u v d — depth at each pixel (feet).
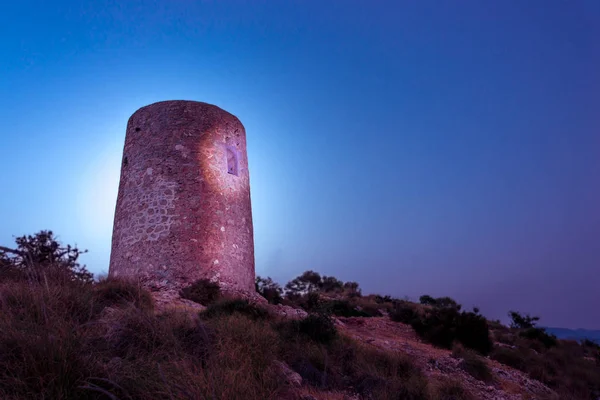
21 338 18.48
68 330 20.06
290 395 22.58
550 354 70.64
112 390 16.72
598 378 58.65
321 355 30.58
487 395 36.81
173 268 53.93
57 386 16.63
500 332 97.40
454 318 65.51
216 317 32.37
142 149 60.59
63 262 35.14
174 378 18.17
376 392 26.94
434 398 28.66
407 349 49.57
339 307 85.97
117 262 57.93
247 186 66.03
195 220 56.59
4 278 29.43
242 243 61.16
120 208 60.64
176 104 62.23
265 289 74.90
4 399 15.62
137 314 24.94
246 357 23.54
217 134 62.90
